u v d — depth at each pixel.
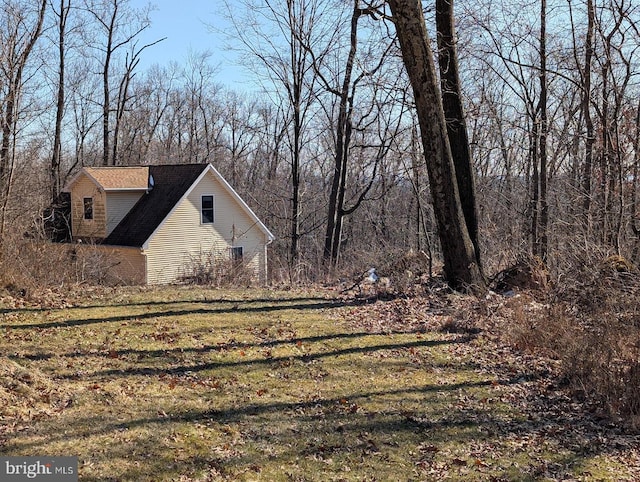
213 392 7.69
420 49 12.56
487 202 25.27
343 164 24.88
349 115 24.44
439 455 6.34
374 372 8.82
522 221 21.47
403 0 12.33
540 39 18.58
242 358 9.07
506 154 25.78
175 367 8.50
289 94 28.12
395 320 11.62
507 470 6.07
